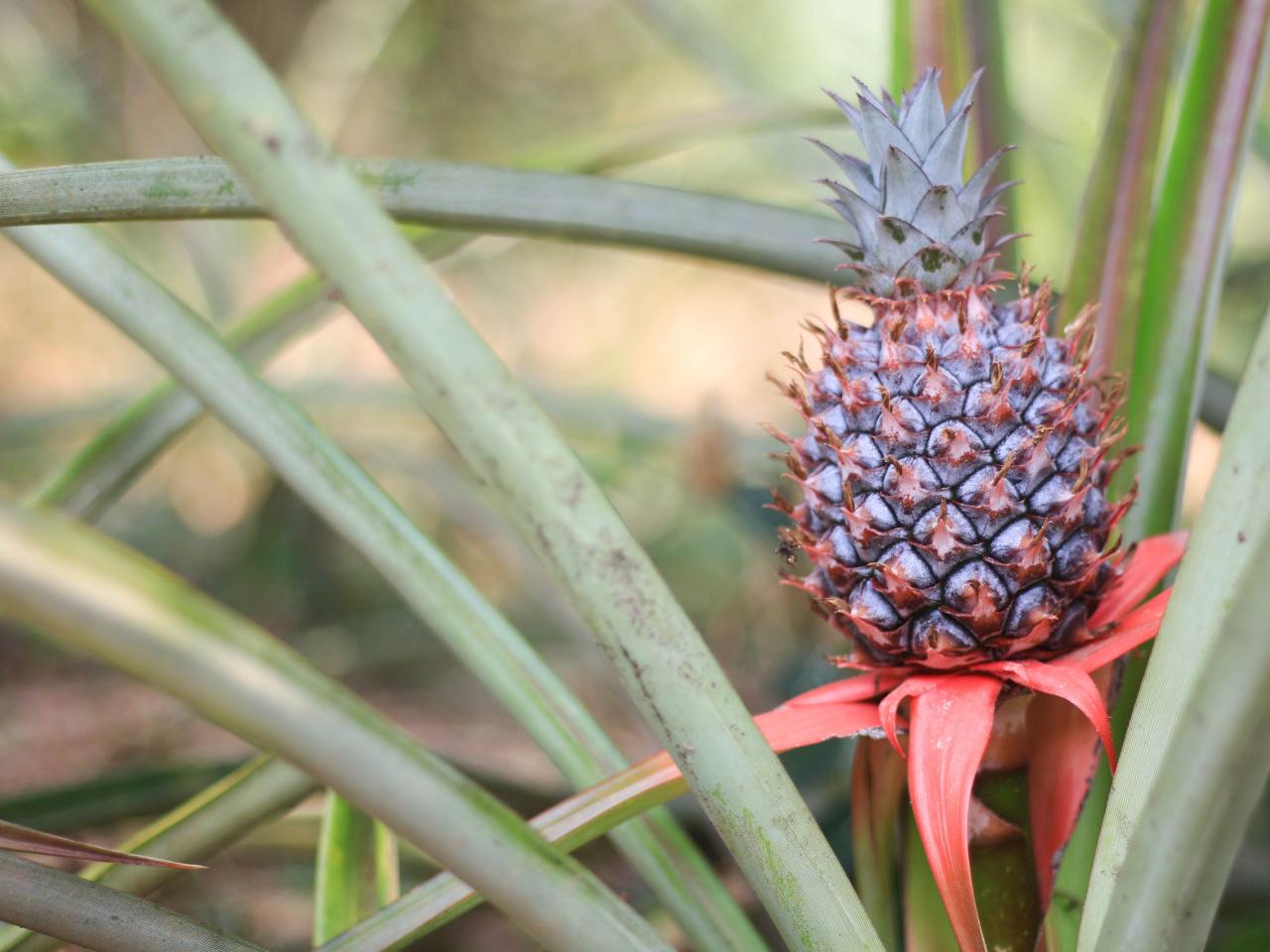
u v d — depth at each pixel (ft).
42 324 8.98
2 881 2.19
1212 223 2.73
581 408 5.09
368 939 2.36
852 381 2.50
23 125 6.97
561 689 2.66
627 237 2.94
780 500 2.63
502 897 2.13
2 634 6.57
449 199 2.82
